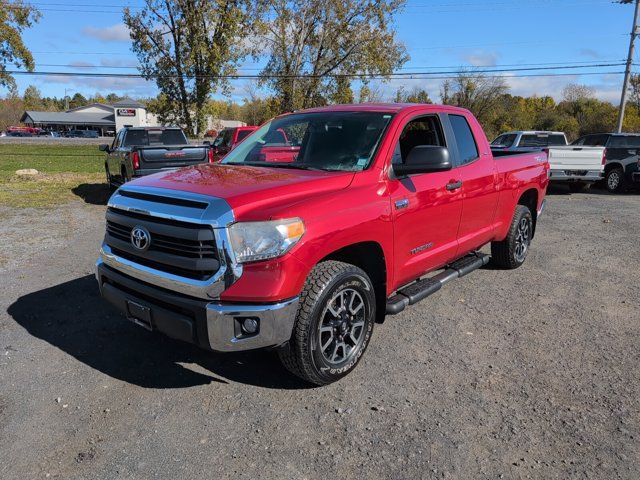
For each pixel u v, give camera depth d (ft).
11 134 272.10
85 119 328.90
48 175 57.67
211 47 116.78
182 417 10.21
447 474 8.63
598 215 34.68
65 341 13.51
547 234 27.96
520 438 9.61
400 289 14.03
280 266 9.62
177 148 34.99
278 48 129.49
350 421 10.14
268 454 9.11
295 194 10.61
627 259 22.53
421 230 13.46
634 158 46.42
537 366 12.48
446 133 15.02
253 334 9.72
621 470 8.73
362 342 11.93
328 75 133.80
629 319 15.55
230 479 8.47
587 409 10.59
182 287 9.89
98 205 35.60
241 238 9.50
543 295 17.70
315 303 10.33
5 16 131.54
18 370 11.92
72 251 22.41
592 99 215.51
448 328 14.78
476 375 12.01
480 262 17.13
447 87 191.62
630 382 11.71
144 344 13.46
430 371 12.19
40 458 8.92
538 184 20.51
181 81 120.06
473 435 9.70
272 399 10.93
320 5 125.70
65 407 10.46
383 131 12.95
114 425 9.90
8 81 139.85
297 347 10.41
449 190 14.37
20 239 24.57
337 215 10.66
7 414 10.18
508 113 199.93
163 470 8.67
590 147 44.83
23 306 15.83
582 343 13.80
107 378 11.68
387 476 8.57
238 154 15.03
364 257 12.26
